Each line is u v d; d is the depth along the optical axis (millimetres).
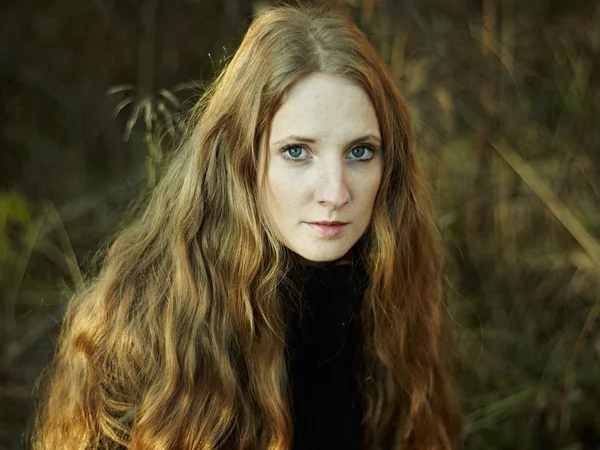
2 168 1945
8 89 1979
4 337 1656
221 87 1121
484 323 1713
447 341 1479
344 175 1046
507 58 1739
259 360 1161
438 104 1731
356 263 1212
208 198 1141
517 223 1754
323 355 1215
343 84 1037
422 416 1366
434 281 1345
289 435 1181
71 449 1190
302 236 1063
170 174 1206
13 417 1550
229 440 1182
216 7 1873
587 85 1724
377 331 1291
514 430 1579
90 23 2029
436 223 1481
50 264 1759
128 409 1154
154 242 1200
